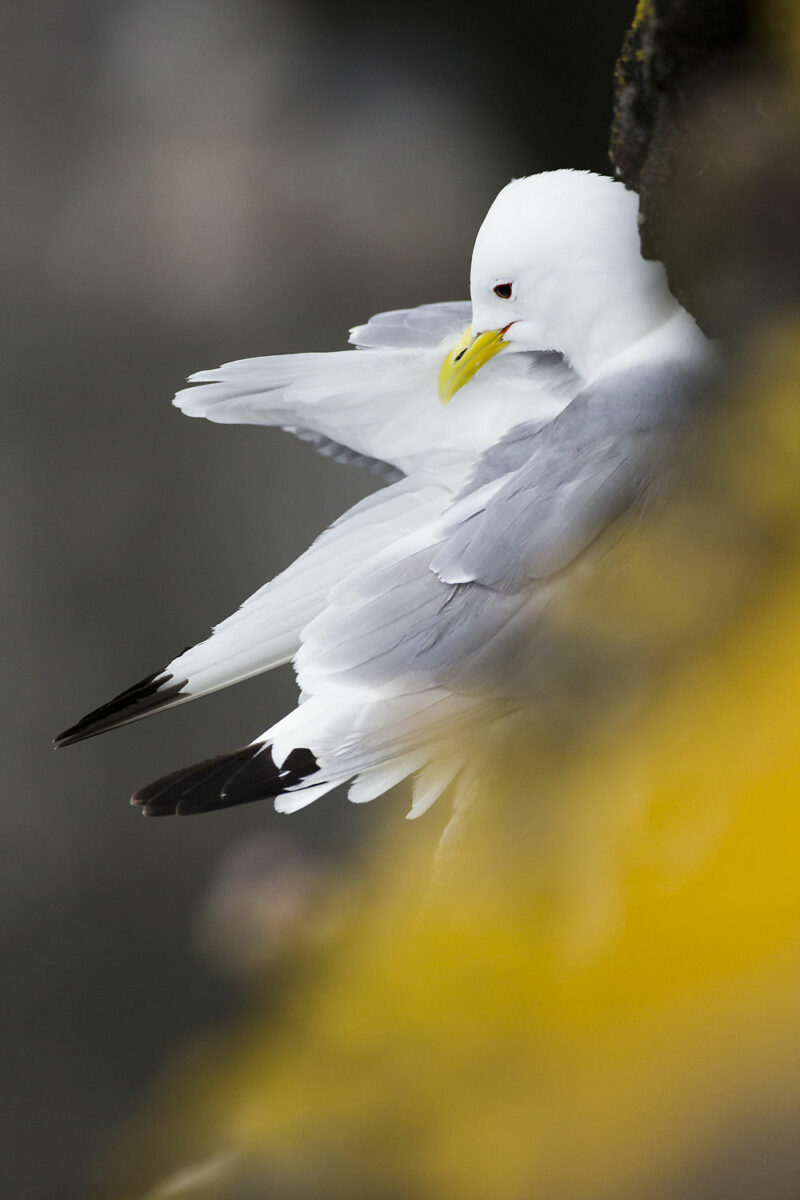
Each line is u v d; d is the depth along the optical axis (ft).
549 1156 24.61
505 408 25.52
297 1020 25.40
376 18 33.22
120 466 29.68
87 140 31.65
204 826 27.63
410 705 25.18
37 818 28.40
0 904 28.09
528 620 25.12
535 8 32.68
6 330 30.48
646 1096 24.54
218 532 29.53
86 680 28.91
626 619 25.00
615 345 25.26
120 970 27.89
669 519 25.02
